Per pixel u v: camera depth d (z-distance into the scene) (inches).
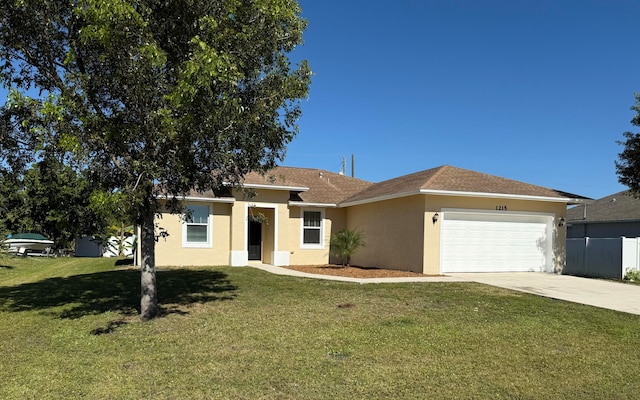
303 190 767.7
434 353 257.0
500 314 355.9
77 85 288.7
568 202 681.0
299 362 239.5
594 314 358.9
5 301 418.0
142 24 266.8
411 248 634.8
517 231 666.2
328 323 322.3
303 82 326.3
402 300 407.2
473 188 629.9
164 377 218.1
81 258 1119.6
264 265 727.7
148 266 336.5
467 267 633.6
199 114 283.6
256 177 742.5
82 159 279.4
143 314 332.5
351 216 815.7
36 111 284.5
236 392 200.8
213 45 287.7
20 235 1229.1
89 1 259.0
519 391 206.4
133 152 302.4
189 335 291.4
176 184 320.5
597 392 207.3
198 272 609.0
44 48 309.7
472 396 199.9
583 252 674.2
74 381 213.3
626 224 936.3
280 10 300.7
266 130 330.6
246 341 277.7
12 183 366.6
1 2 294.8
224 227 729.0
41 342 280.5
